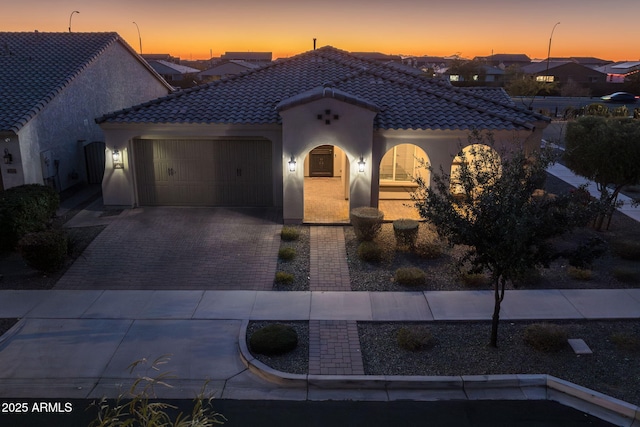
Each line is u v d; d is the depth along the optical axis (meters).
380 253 14.17
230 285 12.81
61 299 12.07
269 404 8.55
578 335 10.47
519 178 8.85
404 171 20.33
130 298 12.12
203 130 17.64
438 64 124.12
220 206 18.78
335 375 9.16
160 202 18.77
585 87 75.12
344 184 19.56
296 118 16.19
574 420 8.16
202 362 9.70
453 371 9.29
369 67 22.47
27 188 16.14
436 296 12.20
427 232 16.27
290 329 10.39
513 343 10.20
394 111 17.88
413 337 10.09
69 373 9.34
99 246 15.02
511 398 8.73
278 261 14.20
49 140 19.91
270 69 22.05
